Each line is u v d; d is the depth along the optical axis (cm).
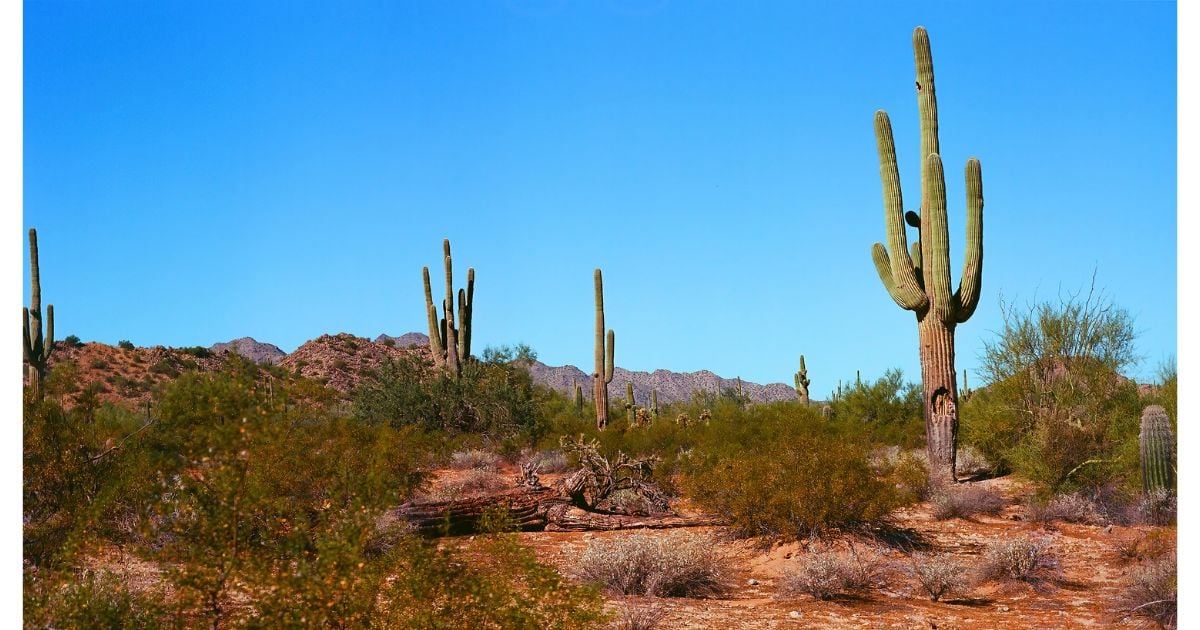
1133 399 1820
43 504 865
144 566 805
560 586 588
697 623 891
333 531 546
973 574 1109
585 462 1558
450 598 553
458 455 2494
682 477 1642
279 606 503
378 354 7181
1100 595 1035
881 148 1898
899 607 988
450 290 3259
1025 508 1509
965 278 1819
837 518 1248
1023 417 1870
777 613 951
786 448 1339
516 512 1385
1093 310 1866
